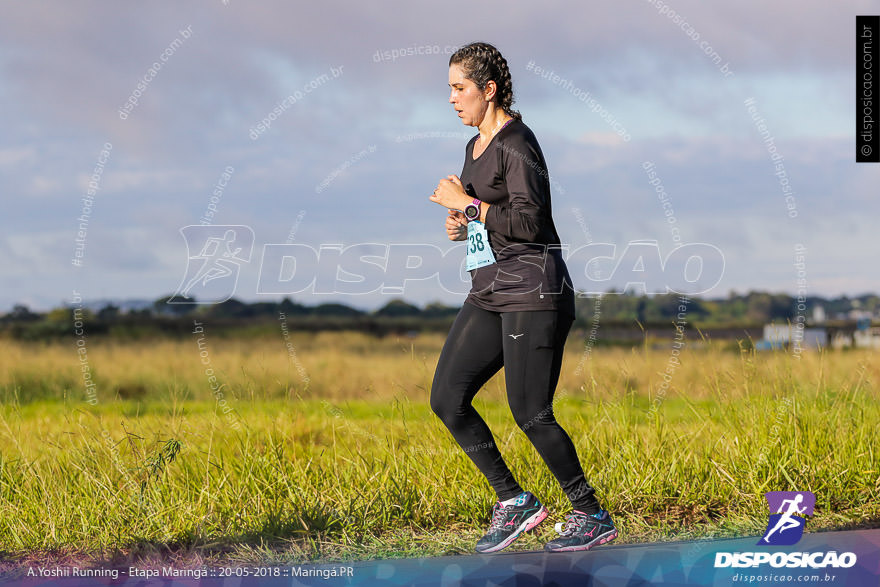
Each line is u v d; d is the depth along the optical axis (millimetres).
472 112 6352
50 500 7113
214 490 7340
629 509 7348
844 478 7676
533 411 6098
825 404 8602
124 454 7680
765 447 7938
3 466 7578
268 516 6914
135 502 7051
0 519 6871
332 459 7930
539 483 7461
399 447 8094
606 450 8031
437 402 6332
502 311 6098
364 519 6973
